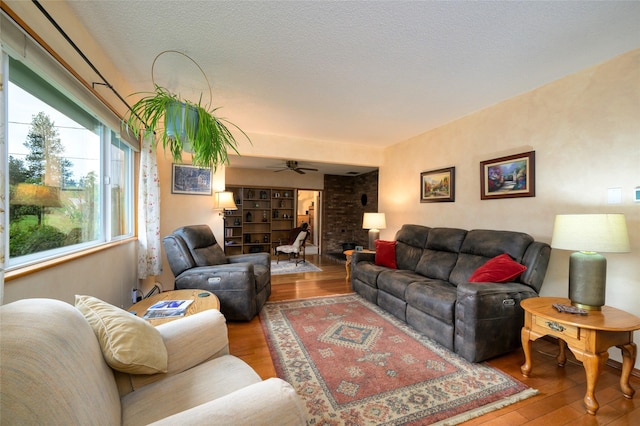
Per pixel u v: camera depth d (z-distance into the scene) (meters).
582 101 2.25
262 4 1.55
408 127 3.81
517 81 2.46
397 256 3.67
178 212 3.81
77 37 1.67
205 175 3.95
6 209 1.17
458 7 1.56
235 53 2.04
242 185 7.15
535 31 1.77
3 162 1.03
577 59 2.10
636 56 1.95
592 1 1.51
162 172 3.72
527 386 1.74
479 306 1.99
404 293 2.71
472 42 1.89
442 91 2.69
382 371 1.90
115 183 2.57
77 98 1.65
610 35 1.81
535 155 2.59
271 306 3.24
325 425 1.40
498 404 1.57
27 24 1.19
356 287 3.77
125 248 2.61
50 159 1.58
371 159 4.92
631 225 1.97
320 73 2.34
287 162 5.91
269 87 2.61
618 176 2.03
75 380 0.66
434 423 1.43
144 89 2.64
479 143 3.16
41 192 1.50
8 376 0.52
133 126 2.00
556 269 2.41
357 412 1.50
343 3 1.54
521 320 2.14
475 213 3.21
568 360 2.07
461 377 1.83
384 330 2.57
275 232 7.86
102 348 0.96
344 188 8.12
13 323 0.64
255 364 1.98
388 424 1.41
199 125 1.57
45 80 1.48
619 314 1.67
